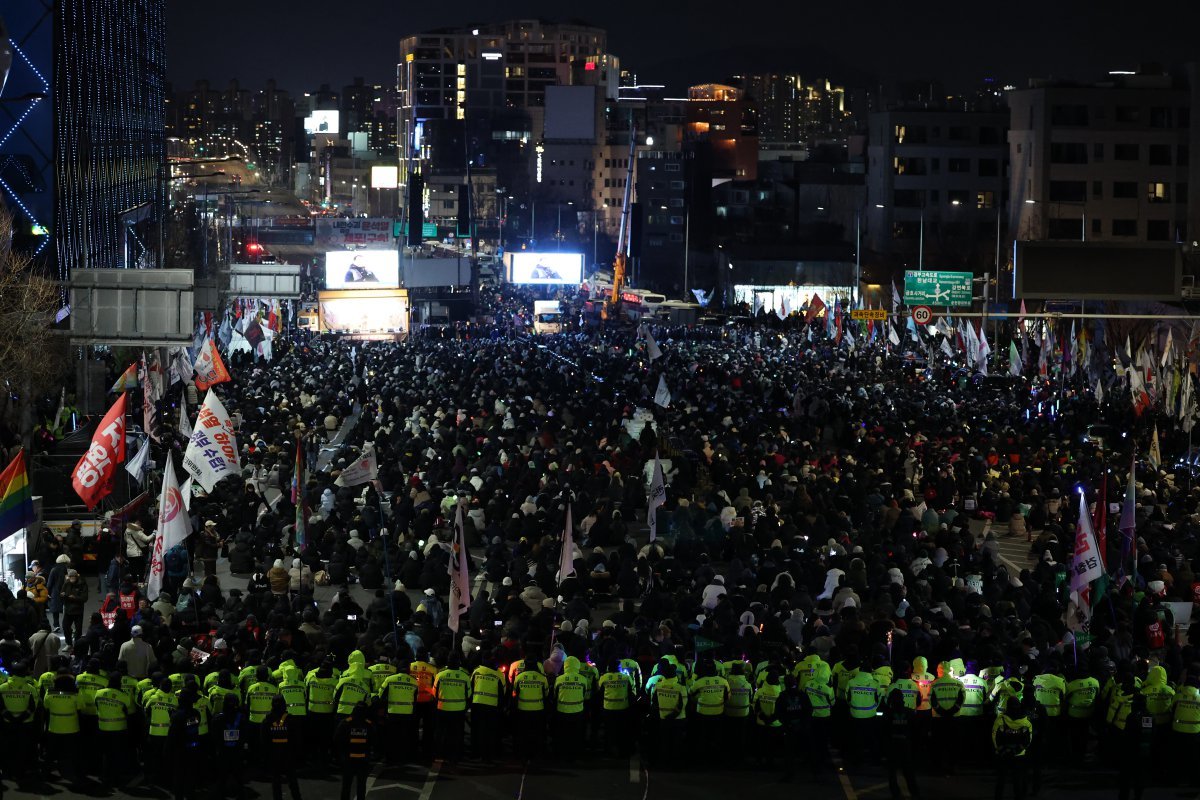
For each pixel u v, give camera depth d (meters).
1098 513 30.19
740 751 22.80
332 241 127.31
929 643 24.70
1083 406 60.75
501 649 24.05
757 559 32.53
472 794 21.36
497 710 22.77
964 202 144.50
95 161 91.25
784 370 74.06
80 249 84.31
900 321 99.88
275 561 31.84
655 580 29.42
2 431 45.19
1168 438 54.06
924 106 150.00
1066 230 133.88
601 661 24.34
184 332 40.69
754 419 52.88
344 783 20.33
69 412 51.12
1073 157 133.88
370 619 28.12
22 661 22.02
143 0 122.81
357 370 70.50
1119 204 133.62
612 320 120.44
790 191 164.00
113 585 30.50
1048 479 42.16
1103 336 77.88
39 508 34.09
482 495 38.78
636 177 177.75
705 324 118.56
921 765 23.05
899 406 60.12
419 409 55.00
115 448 29.92
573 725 22.66
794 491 38.66
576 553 33.03
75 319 40.59
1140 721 20.62
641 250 176.12
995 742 20.70
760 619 26.34
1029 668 23.06
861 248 143.50
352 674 21.84
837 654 24.45
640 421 54.34
